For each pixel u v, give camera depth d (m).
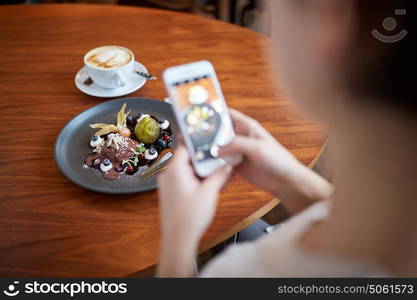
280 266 0.47
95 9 1.52
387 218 0.41
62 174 0.94
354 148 0.41
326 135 1.03
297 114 1.09
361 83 0.36
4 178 0.93
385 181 0.40
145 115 1.04
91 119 1.07
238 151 0.69
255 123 0.75
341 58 0.36
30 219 0.85
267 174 0.70
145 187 0.88
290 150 0.99
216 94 0.74
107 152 0.98
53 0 2.21
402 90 0.35
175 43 1.36
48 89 1.18
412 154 0.39
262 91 1.17
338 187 0.44
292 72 0.42
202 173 0.70
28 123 1.08
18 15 1.48
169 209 0.62
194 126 0.73
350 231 0.43
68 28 1.42
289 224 0.50
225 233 0.83
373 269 0.42
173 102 0.72
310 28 0.37
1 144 1.01
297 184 0.69
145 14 1.50
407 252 0.41
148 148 1.01
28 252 0.79
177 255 0.58
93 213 0.86
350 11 0.35
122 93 1.16
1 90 1.18
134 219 0.85
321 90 0.41
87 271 0.76
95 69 1.12
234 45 1.36
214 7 2.39
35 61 1.28
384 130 0.38
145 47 1.34
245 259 0.49
